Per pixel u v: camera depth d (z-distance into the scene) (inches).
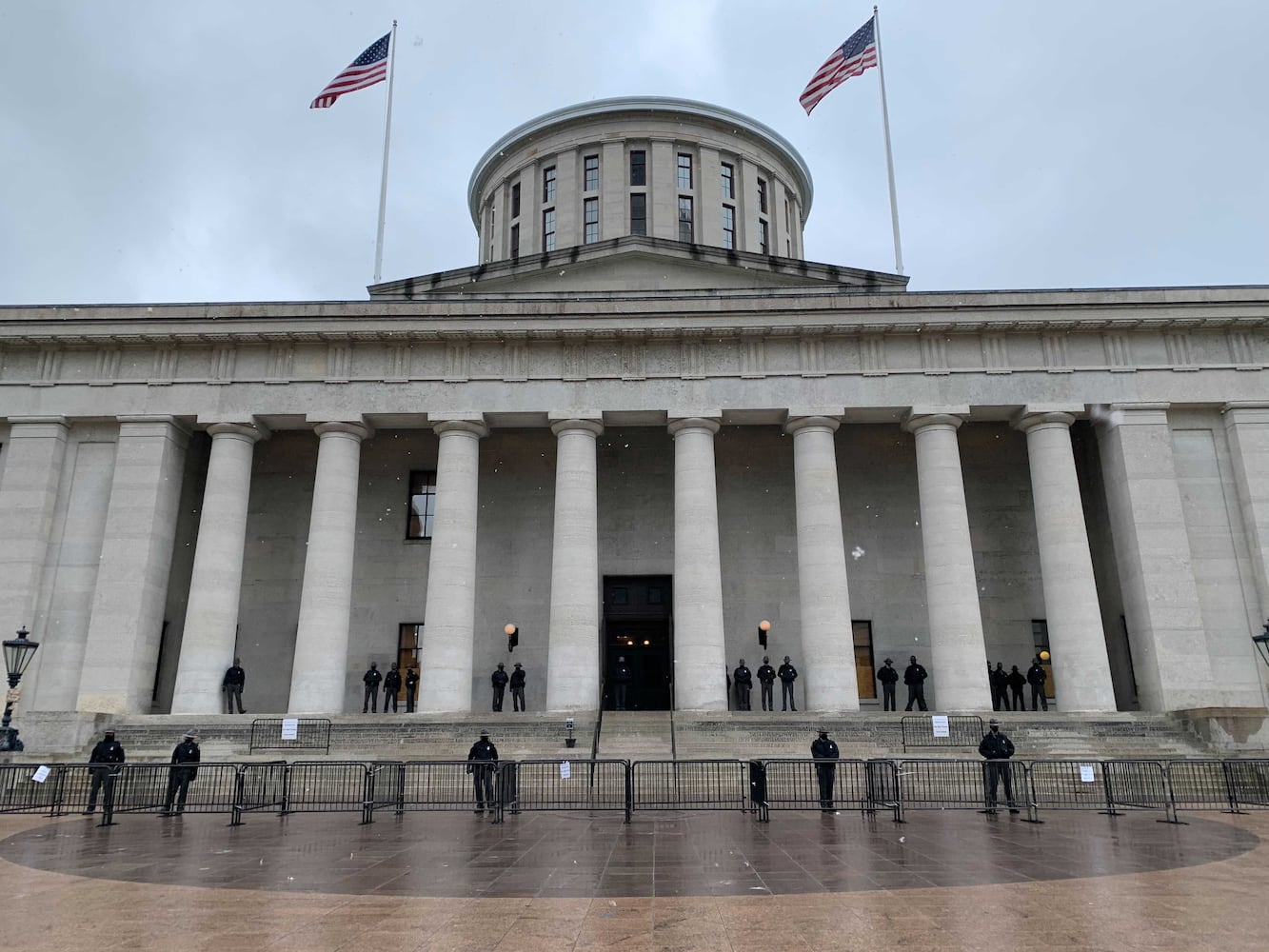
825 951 318.7
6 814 821.9
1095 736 1171.3
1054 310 1398.9
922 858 525.0
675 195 2118.6
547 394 1408.7
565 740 1166.3
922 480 1398.9
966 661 1301.7
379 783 975.0
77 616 1375.5
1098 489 1565.0
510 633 1534.2
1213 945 323.3
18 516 1391.5
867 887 434.6
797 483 1402.6
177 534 1539.1
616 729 1206.9
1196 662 1298.0
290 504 1610.5
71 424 1443.2
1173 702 1284.4
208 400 1416.1
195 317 1424.7
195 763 799.1
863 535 1604.3
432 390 1413.6
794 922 363.6
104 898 418.3
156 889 439.2
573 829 676.7
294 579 1579.7
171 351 1439.5
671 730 1130.7
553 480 1619.1
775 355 1421.0
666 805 833.5
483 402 1406.3
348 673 1552.7
